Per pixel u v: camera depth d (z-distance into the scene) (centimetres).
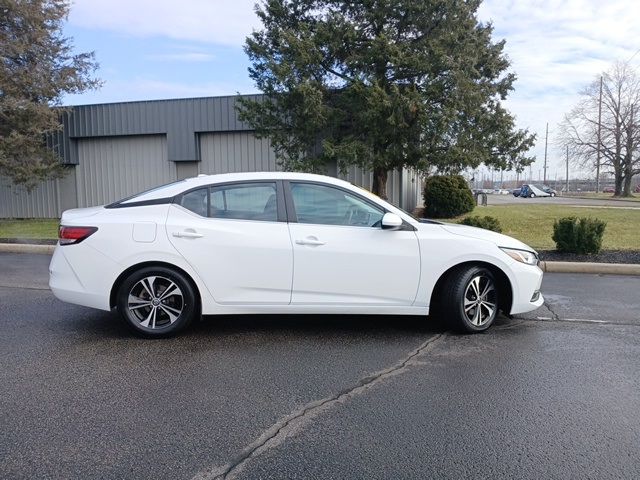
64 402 368
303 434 324
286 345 498
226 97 1798
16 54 1670
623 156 4975
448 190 1903
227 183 523
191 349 484
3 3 1588
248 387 397
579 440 319
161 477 277
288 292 509
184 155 1855
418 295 522
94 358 458
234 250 501
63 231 512
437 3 1260
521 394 387
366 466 289
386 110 1241
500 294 561
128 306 507
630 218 1747
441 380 414
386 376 421
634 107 4819
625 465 291
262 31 1442
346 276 511
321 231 511
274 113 1469
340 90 1423
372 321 584
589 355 475
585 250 1014
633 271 902
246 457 297
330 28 1331
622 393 390
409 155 1340
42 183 2048
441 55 1241
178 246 496
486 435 324
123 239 497
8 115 1678
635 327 570
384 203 534
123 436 320
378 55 1282
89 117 1933
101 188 1995
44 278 846
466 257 522
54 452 301
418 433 326
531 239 1268
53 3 1733
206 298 504
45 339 512
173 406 363
